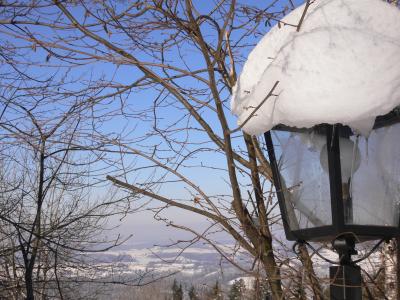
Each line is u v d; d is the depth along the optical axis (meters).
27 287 3.90
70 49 2.56
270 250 2.56
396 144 2.03
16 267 5.97
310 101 1.89
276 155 2.24
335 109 1.85
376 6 2.04
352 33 1.95
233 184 2.58
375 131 2.02
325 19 2.06
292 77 1.96
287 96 1.95
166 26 2.84
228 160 2.55
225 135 2.48
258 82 2.12
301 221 2.10
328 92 1.86
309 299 2.47
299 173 2.12
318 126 2.04
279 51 2.08
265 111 2.06
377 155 2.00
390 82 1.85
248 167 2.85
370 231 1.93
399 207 1.99
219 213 2.65
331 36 1.97
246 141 2.87
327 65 1.91
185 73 2.76
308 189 2.07
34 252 4.00
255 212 2.67
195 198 2.67
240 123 2.23
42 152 3.50
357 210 1.95
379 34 1.94
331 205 1.95
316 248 2.37
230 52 2.98
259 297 2.49
